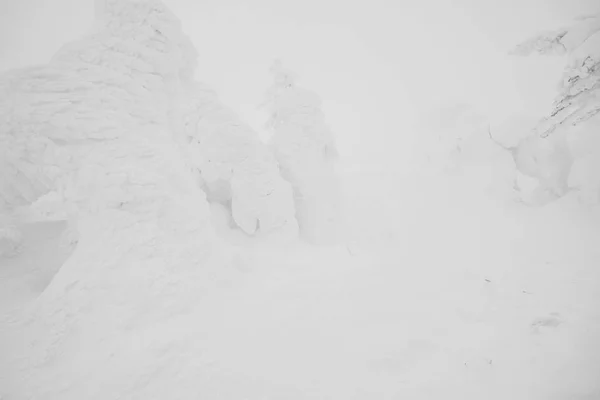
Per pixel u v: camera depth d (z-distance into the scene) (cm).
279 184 1262
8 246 900
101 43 987
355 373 475
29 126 816
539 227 1070
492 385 402
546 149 1325
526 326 509
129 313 695
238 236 1191
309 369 496
